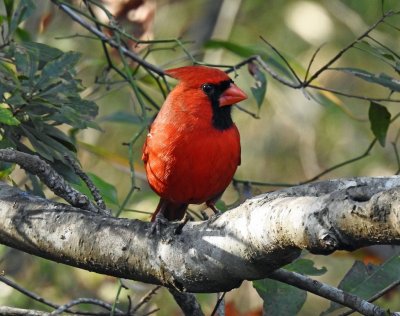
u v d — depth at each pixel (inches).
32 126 301.9
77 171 297.0
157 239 239.5
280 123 601.0
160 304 466.3
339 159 603.5
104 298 463.2
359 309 272.8
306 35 582.9
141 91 390.6
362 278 317.7
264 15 610.9
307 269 310.0
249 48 428.5
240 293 492.1
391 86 331.3
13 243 265.1
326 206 191.3
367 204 182.4
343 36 596.4
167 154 332.8
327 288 275.4
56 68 299.6
